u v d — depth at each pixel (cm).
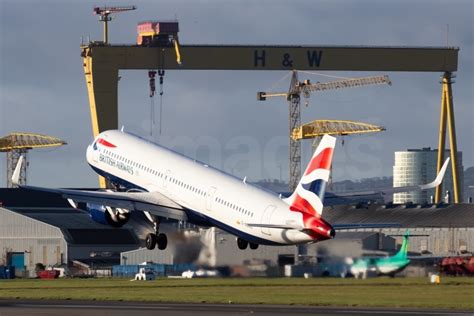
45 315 19138
